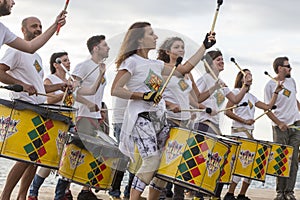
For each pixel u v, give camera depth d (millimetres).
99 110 5363
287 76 8320
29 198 6238
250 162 7289
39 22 5973
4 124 5258
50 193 7316
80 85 5340
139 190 5258
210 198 6695
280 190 8211
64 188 6180
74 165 5668
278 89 8125
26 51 5312
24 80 5781
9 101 5242
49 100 6418
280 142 8250
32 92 5613
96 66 5301
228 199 7551
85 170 5695
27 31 5949
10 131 5254
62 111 5469
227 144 5512
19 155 5266
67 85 6004
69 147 5660
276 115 8273
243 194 7707
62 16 5348
